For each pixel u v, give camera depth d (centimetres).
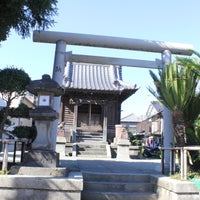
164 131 1016
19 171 639
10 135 1109
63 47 1014
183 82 800
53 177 623
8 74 845
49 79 725
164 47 1063
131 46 1052
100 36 1040
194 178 670
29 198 589
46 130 698
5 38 761
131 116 5766
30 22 812
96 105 2497
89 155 1775
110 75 2505
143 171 859
